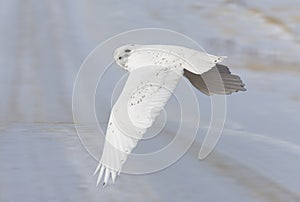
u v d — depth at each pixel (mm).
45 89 24078
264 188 9891
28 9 47719
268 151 12758
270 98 22047
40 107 20500
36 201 8930
